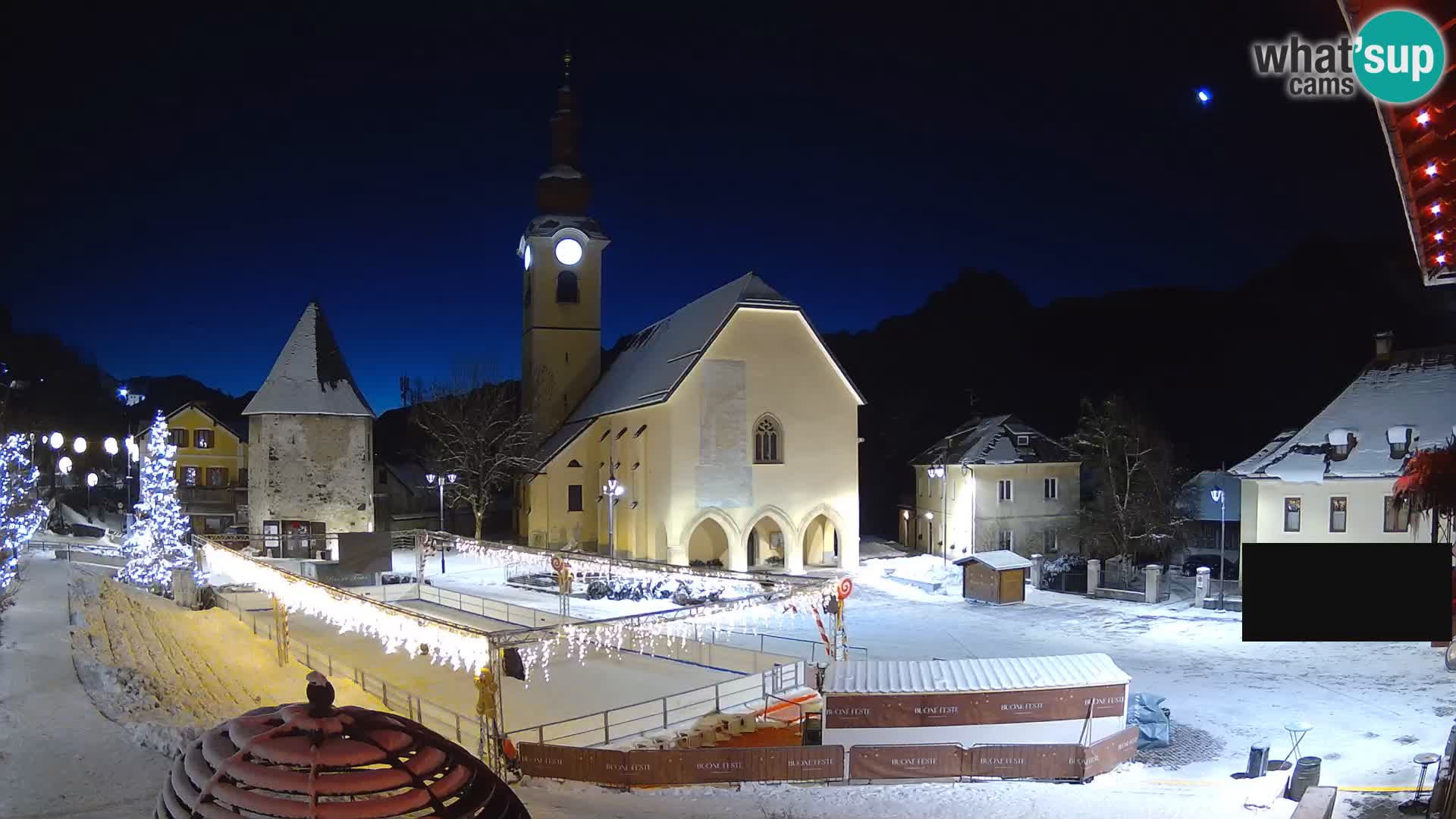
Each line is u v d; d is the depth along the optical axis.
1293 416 86.69
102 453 88.94
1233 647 33.00
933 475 59.94
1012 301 110.88
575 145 72.38
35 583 32.34
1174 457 72.06
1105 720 21.55
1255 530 42.81
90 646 22.62
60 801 12.37
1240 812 16.84
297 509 54.25
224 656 28.47
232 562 33.16
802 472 54.59
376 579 49.00
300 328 56.66
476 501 67.75
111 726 15.84
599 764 19.78
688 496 52.34
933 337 107.19
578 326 71.62
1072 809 17.27
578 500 63.97
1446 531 11.45
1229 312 100.56
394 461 85.75
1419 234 8.57
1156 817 16.62
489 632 20.80
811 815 16.84
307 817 3.25
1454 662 14.56
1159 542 57.28
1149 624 37.66
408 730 3.76
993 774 20.45
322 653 32.53
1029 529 58.00
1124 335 104.25
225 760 3.47
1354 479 40.00
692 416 52.56
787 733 24.06
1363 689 26.56
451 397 73.62
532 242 70.75
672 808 17.03
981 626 38.47
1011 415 60.84
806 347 54.91
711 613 24.92
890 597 46.81
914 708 21.09
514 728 24.09
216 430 73.50
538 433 70.69
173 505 41.19
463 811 3.49
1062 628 37.84
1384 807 15.58
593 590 46.22
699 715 25.36
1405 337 88.94
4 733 15.15
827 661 31.03
